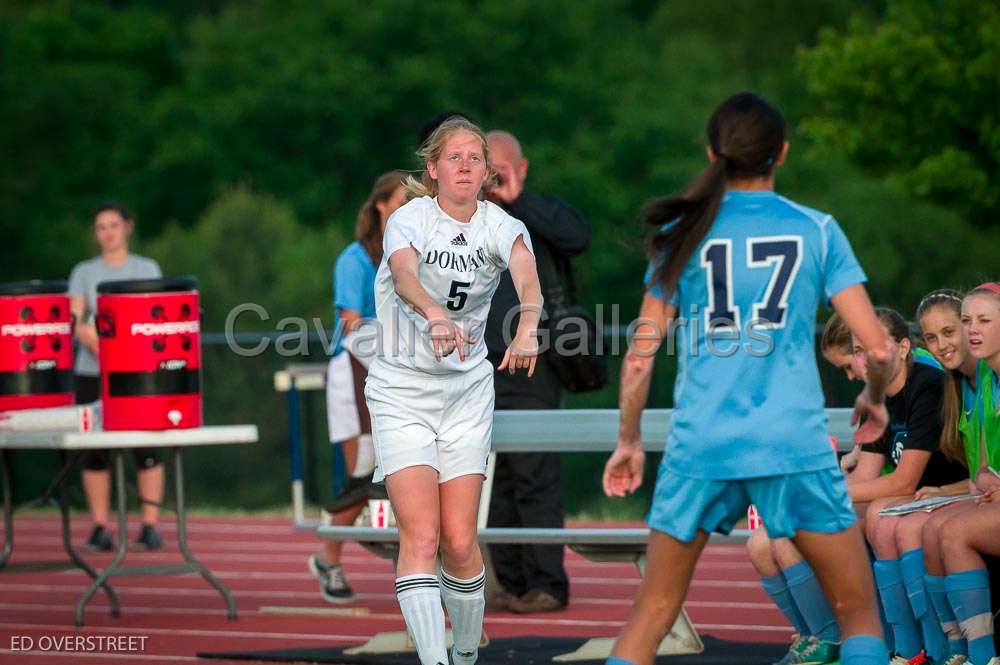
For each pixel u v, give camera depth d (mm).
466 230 18516
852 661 15273
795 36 144625
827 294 15703
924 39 78062
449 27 124000
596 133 118625
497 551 28875
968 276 99312
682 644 23734
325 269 98438
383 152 125062
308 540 42531
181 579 34938
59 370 29266
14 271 123250
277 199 121688
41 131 131625
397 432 18750
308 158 125250
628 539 23172
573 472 53531
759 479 15289
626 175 115062
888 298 99875
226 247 99375
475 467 19125
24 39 138000
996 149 76500
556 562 28641
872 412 16812
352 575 34938
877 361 15719
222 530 45031
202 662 24062
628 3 151625
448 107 119438
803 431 15289
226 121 125062
